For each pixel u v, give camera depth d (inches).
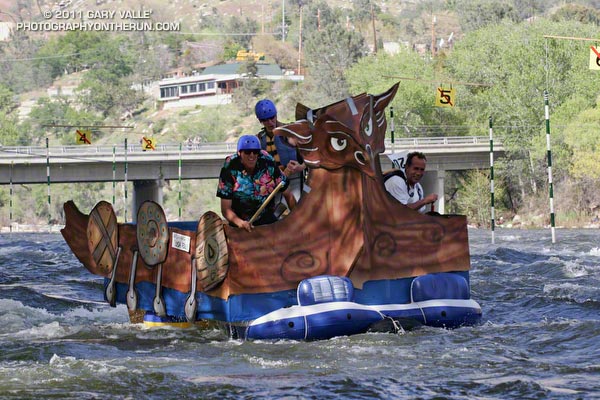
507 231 3061.0
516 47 4330.7
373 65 5236.2
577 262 1083.3
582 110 3878.0
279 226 510.9
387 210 534.3
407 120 4677.7
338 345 492.7
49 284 916.6
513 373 423.2
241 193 524.1
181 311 539.5
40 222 7234.3
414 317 531.5
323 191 517.3
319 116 512.4
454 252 552.4
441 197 4143.7
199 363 460.8
